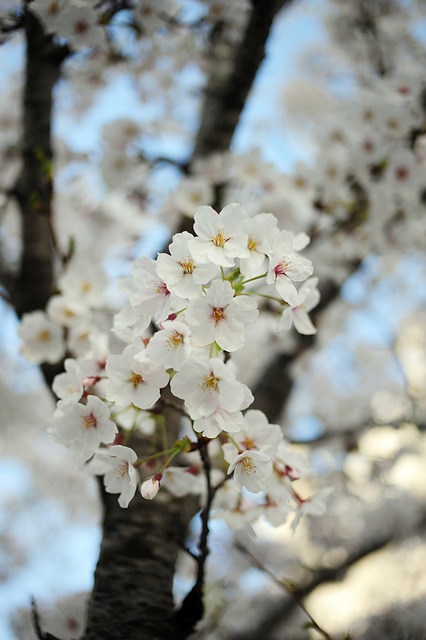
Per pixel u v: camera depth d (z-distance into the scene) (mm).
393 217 3557
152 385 1503
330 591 7188
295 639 5789
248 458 1479
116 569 2125
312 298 1775
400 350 7125
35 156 2949
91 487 6789
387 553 7086
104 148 3775
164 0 2850
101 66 3441
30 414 6262
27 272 2885
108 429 1520
